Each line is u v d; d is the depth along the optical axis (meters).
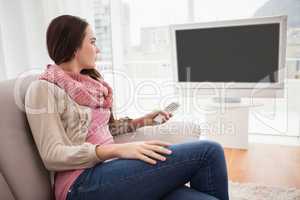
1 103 0.87
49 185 0.92
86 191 0.81
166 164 0.81
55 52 0.99
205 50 1.84
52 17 1.92
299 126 2.28
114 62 2.20
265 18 1.68
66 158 0.80
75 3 1.96
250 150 2.11
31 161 0.86
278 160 1.92
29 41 1.93
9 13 1.85
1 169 0.77
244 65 1.80
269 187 1.54
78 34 0.98
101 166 0.84
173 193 0.84
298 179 1.65
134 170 0.80
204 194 0.81
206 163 0.84
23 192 0.79
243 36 1.75
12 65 1.92
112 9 2.13
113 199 0.80
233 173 1.75
